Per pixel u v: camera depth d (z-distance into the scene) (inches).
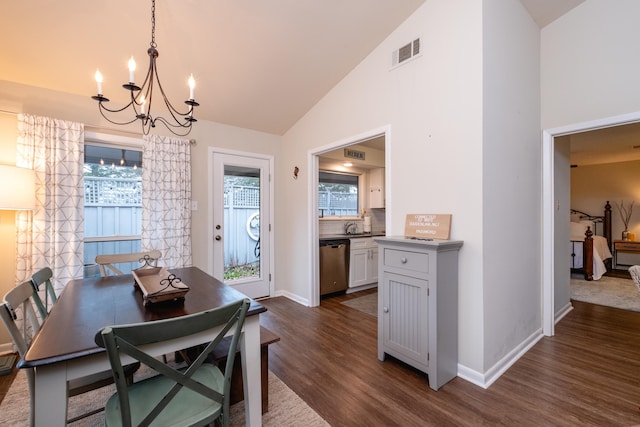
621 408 66.9
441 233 85.7
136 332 35.9
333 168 191.6
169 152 124.8
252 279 153.8
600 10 95.7
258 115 142.3
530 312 101.7
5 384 78.5
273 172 161.0
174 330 38.6
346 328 116.4
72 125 103.5
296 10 91.4
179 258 125.8
